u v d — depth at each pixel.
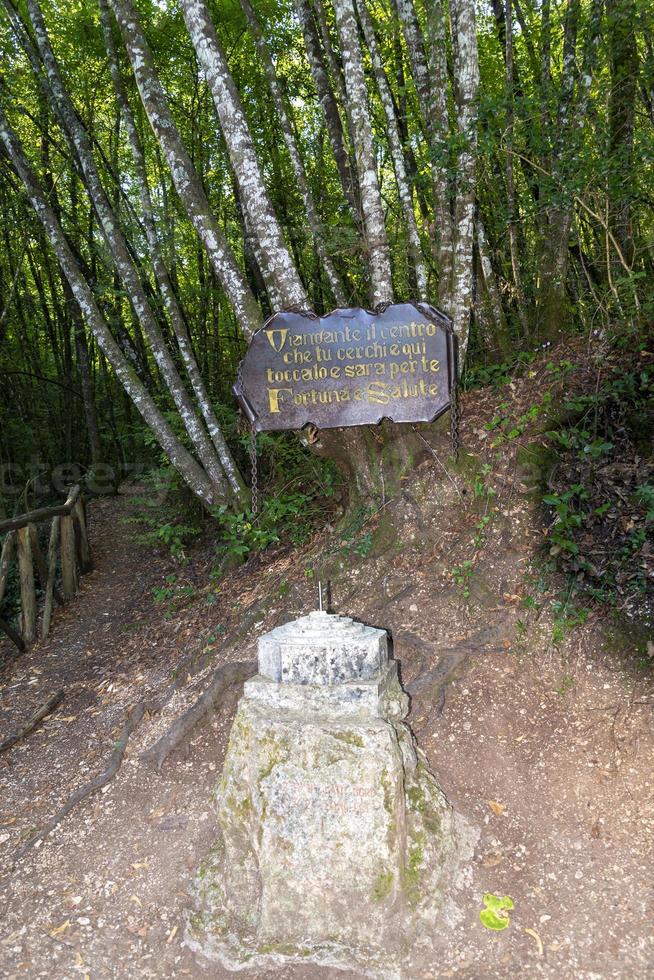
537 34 7.02
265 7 9.64
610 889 2.88
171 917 3.05
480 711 3.78
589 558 4.18
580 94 5.63
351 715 2.81
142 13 9.88
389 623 4.41
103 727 4.64
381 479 5.07
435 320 3.88
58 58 9.98
